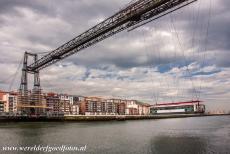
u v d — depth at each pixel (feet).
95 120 405.18
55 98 556.51
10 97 491.31
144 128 216.95
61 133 172.96
